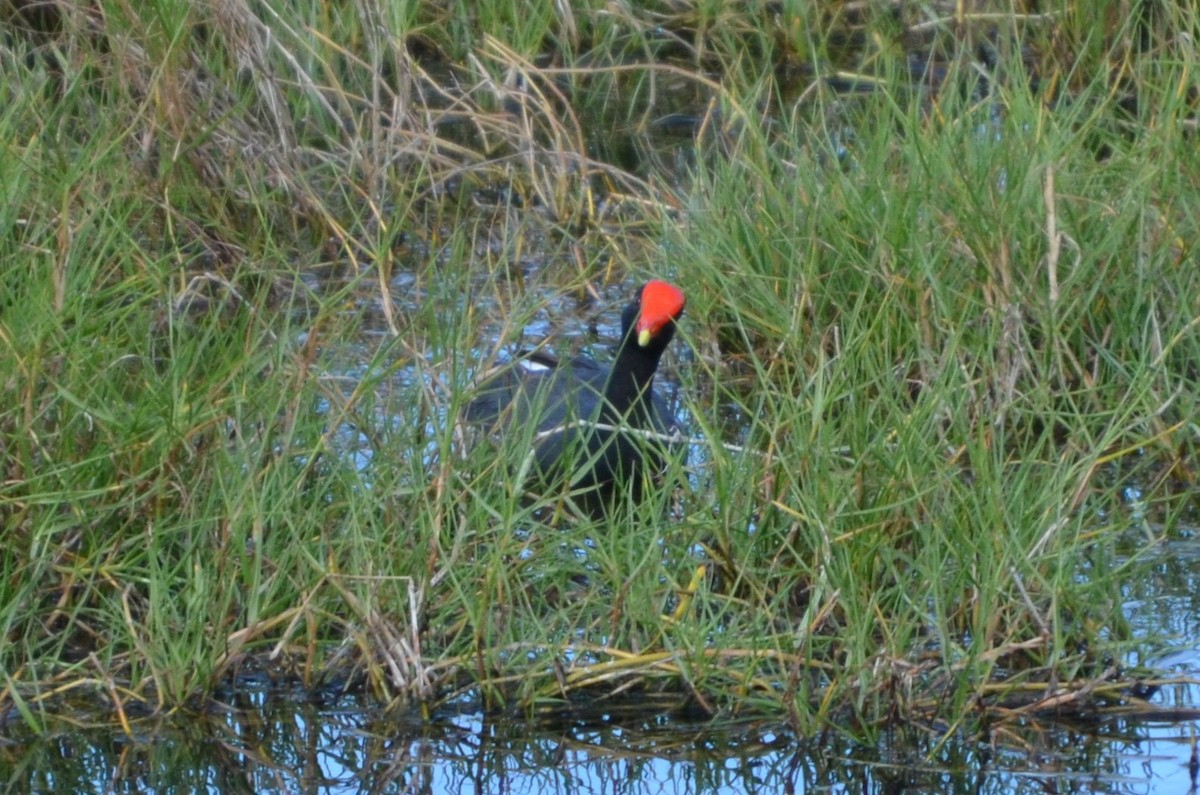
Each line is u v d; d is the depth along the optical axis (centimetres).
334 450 1035
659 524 966
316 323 1038
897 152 1412
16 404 942
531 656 897
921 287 1195
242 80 1616
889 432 1033
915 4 1891
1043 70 1647
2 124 1207
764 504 982
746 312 1207
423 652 902
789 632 881
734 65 1703
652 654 872
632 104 1798
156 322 1239
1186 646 898
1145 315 1210
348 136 1543
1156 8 1697
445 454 955
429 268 1190
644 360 1120
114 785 824
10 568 908
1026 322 1225
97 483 945
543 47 1928
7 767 831
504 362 1228
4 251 1116
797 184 1334
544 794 830
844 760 832
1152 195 1273
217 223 1431
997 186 1269
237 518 907
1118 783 802
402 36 1582
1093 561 958
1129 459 1120
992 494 908
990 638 878
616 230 1538
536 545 983
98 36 1573
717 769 834
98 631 919
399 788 830
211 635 896
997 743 837
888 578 941
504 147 1716
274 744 854
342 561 955
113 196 1238
